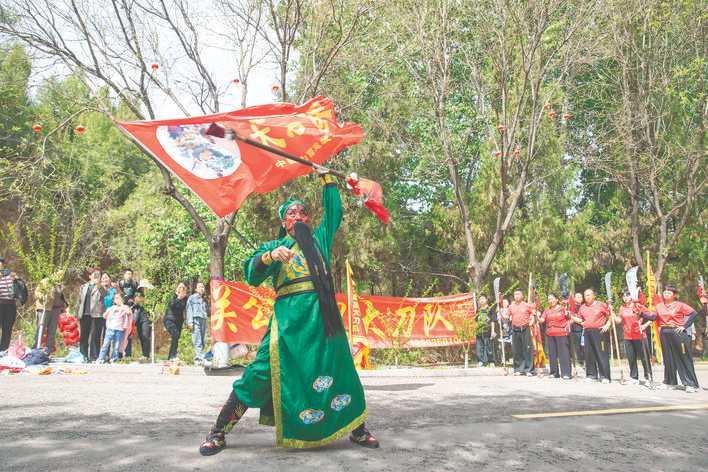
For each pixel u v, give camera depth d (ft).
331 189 14.20
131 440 13.53
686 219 66.85
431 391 26.91
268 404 12.85
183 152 18.51
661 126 69.62
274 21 48.60
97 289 39.78
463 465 11.67
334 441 13.69
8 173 57.11
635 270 36.14
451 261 70.54
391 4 54.54
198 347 38.68
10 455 11.89
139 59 46.11
